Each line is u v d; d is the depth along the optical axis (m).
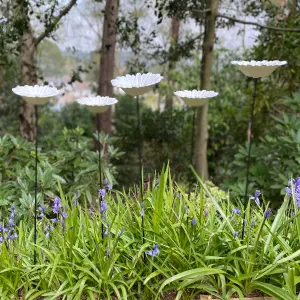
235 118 4.61
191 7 3.63
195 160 3.82
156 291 1.48
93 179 2.72
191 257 1.54
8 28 3.21
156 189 1.79
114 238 1.59
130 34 4.02
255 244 1.45
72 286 1.46
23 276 1.52
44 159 2.79
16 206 2.24
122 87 1.49
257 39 3.82
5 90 5.50
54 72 6.30
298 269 1.46
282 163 2.91
